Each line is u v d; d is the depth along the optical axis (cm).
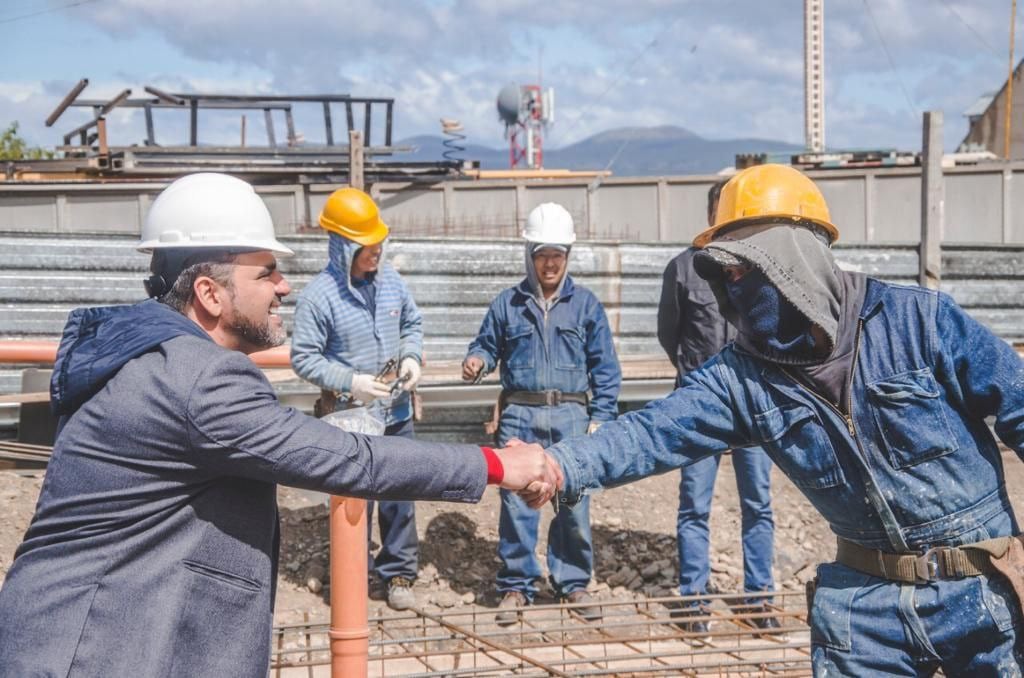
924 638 276
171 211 262
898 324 279
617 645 499
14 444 677
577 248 891
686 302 559
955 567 274
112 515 241
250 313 264
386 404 568
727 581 660
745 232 292
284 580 639
